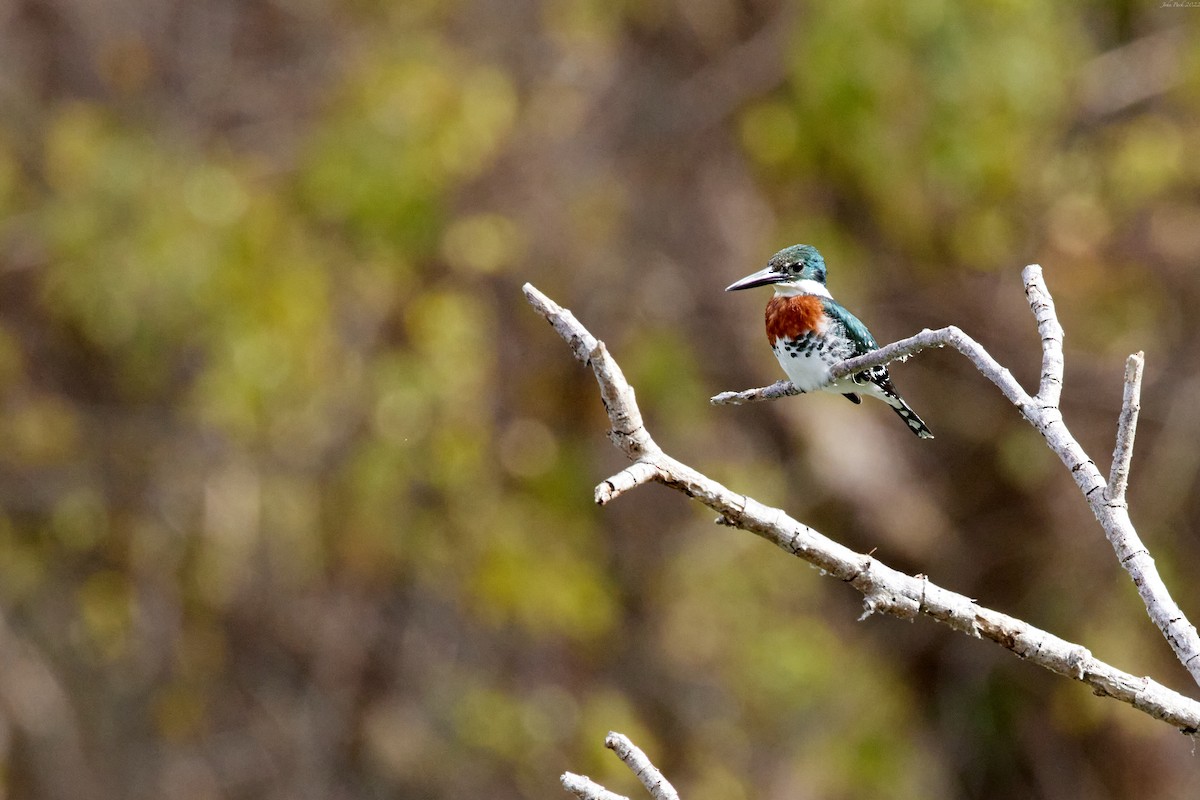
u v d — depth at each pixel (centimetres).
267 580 1559
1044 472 1681
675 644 1645
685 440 1650
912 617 437
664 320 1634
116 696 1573
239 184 1429
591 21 1585
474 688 1584
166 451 1523
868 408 1744
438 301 1453
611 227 1620
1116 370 1662
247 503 1509
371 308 1484
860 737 1691
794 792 1642
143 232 1380
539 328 1600
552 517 1594
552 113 1600
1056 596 1695
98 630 1535
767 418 1708
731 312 1659
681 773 1633
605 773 1570
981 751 1766
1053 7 1608
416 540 1537
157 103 1527
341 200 1421
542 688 1619
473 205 1547
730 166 1678
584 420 1620
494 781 1585
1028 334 1673
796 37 1577
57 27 1524
